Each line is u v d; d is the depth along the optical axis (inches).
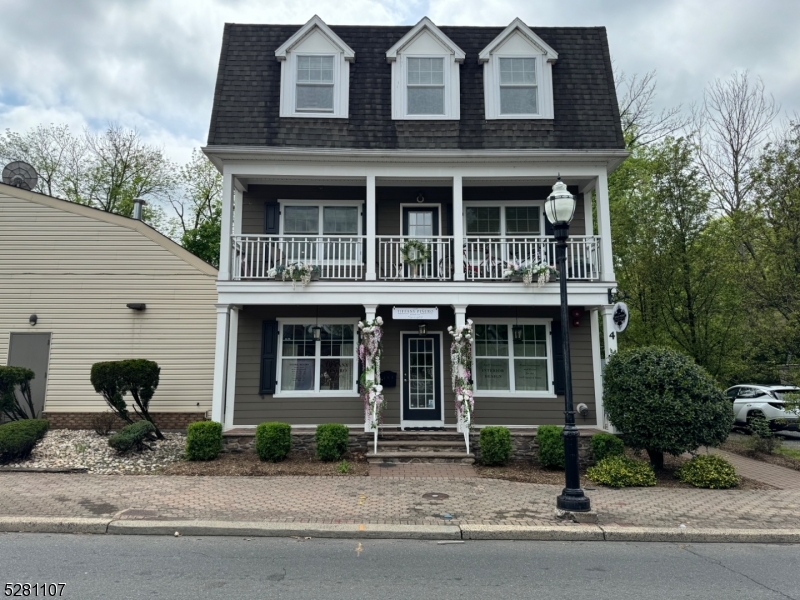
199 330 537.3
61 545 230.7
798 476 392.8
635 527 261.1
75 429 514.6
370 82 498.0
